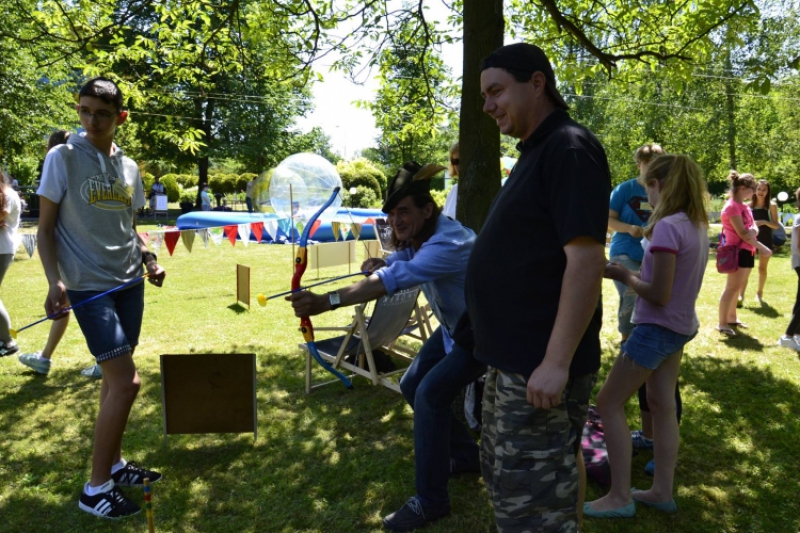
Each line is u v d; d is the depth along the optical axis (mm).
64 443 3533
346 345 4125
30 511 2830
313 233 13797
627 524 2721
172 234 7344
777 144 21781
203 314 6832
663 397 2764
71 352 5230
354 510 2850
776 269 10695
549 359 1687
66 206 2758
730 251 5891
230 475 3176
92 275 2791
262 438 3609
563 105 1844
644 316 2641
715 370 4898
